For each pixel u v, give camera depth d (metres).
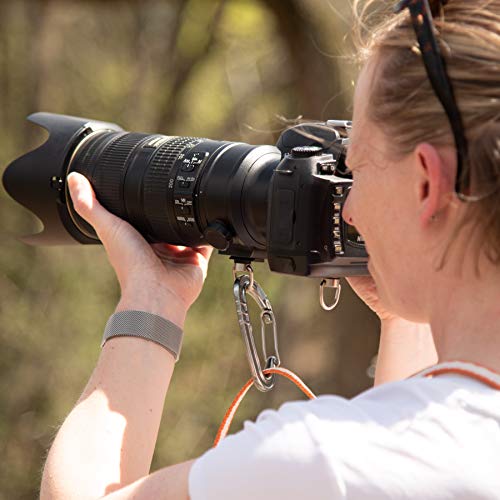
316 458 2.48
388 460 2.47
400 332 4.23
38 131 19.64
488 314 2.67
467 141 2.57
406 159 2.73
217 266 18.72
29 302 18.75
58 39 20.27
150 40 20.27
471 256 2.65
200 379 18.88
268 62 18.97
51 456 3.48
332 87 12.37
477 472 2.46
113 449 3.51
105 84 20.83
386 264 2.90
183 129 19.84
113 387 3.71
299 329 14.27
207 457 2.64
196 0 17.59
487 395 2.56
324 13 12.37
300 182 4.08
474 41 2.61
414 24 2.66
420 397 2.57
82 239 5.34
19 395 18.31
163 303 4.12
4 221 18.83
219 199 4.49
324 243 4.09
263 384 4.44
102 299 19.09
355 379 12.25
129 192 4.75
